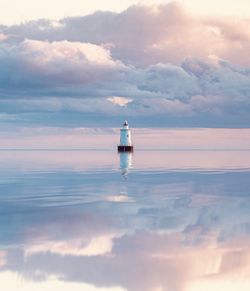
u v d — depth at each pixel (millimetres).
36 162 93250
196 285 15383
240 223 24578
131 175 56906
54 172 61781
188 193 37812
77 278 15828
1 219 25531
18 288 14961
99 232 22297
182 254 18500
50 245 19766
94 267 16875
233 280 15734
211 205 30938
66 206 30203
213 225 24047
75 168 71312
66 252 18719
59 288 15031
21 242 20250
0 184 44438
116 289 15016
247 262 17484
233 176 56281
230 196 35938
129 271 16547
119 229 23031
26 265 16984
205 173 61531
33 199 33500
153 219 25656
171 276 16031
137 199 33938
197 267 16969
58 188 40875
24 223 24406
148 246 19703
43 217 26141
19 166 77688
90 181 48031
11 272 16250
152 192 38438
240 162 96062
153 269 16672
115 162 92188
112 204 31203
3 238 20969
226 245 19859
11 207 29688
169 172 62875
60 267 16844
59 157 122750
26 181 47656
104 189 40344
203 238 21141
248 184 45594
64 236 21453
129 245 19891
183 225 24047
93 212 27859
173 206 30438
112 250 19094
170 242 20391
